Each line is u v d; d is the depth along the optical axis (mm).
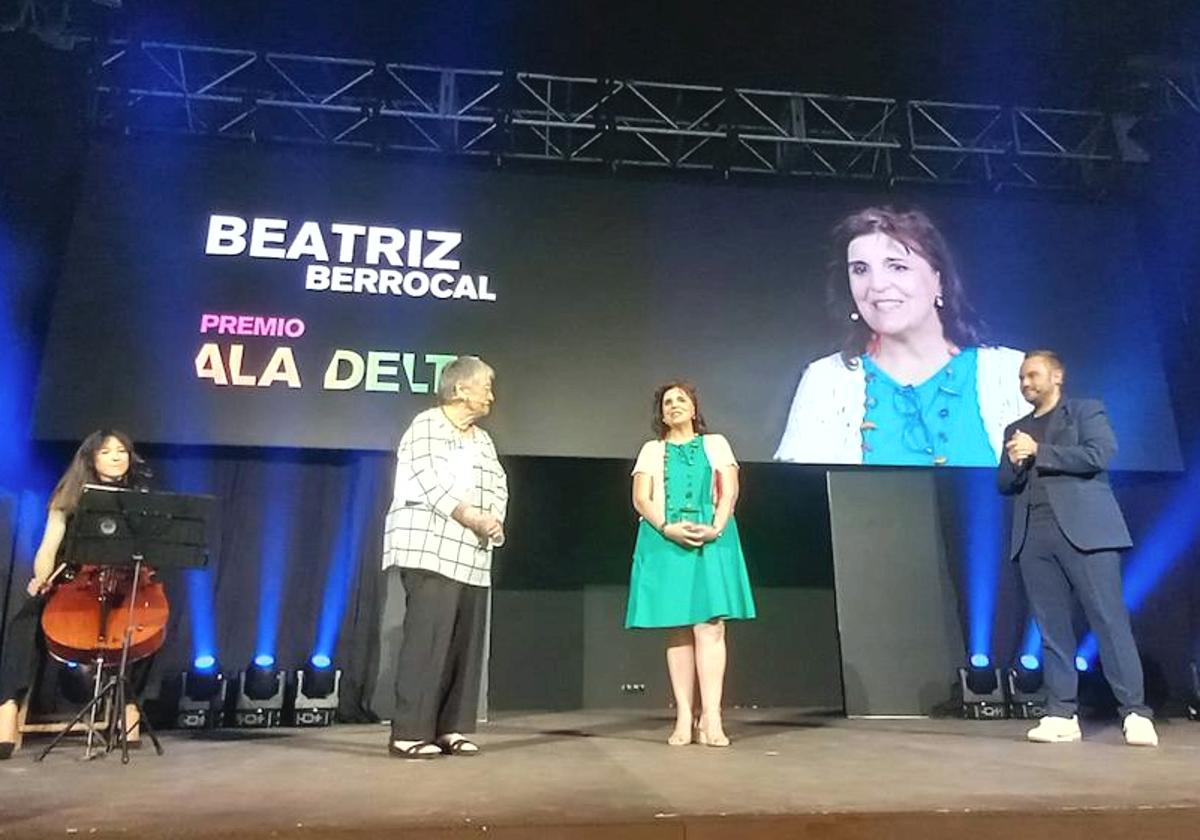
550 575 4965
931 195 5145
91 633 3025
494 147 5082
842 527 4734
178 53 4805
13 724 2992
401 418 4449
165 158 4699
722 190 5039
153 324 4410
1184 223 5090
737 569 3246
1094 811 1888
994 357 4840
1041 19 4727
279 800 2023
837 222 5031
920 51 4945
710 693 3189
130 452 3283
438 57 5000
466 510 2879
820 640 5066
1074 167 5340
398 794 2102
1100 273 5059
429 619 2873
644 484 3285
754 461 4609
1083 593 3256
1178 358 5047
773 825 1828
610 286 4789
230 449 4426
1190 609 4828
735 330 4793
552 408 4570
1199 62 4957
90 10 4586
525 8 4691
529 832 1763
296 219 4691
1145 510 4957
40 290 4461
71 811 1904
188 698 3963
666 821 1800
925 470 4824
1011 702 4359
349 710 4293
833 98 5199
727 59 5012
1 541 4066
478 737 3428
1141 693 3180
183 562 2980
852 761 2707
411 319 4605
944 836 1853
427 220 4785
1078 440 3326
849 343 4828
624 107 5309
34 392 4254
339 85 5102
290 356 4461
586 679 4875
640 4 4668
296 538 4566
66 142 4594
